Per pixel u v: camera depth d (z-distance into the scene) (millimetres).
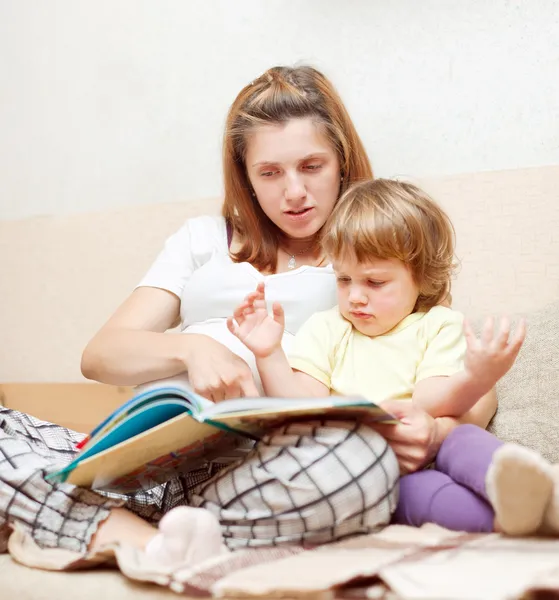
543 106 1476
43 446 1100
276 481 832
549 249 1444
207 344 1080
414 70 1593
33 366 2104
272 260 1281
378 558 697
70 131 2053
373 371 1079
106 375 1162
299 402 805
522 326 935
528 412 1169
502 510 730
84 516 890
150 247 1928
